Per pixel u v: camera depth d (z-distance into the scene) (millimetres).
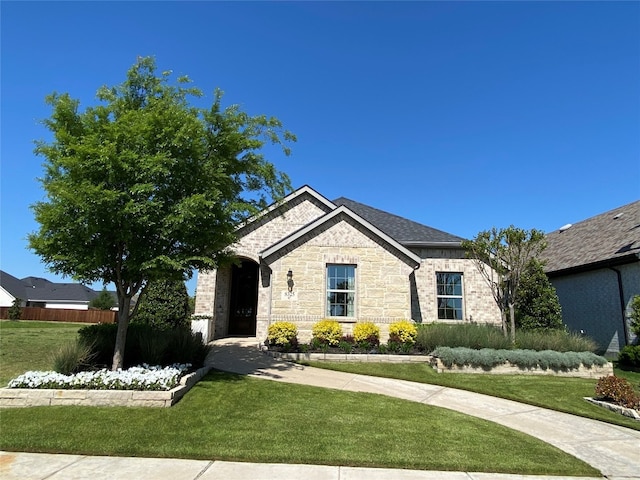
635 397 8758
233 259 10859
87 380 7680
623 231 17688
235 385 8953
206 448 5594
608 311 16625
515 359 11906
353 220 15414
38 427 6172
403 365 12281
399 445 5938
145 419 6598
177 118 8836
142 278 9320
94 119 8852
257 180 11273
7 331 16625
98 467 5016
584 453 6145
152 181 8531
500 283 14141
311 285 14891
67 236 8344
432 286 17172
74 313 37094
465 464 5359
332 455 5484
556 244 22609
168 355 10359
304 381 9922
